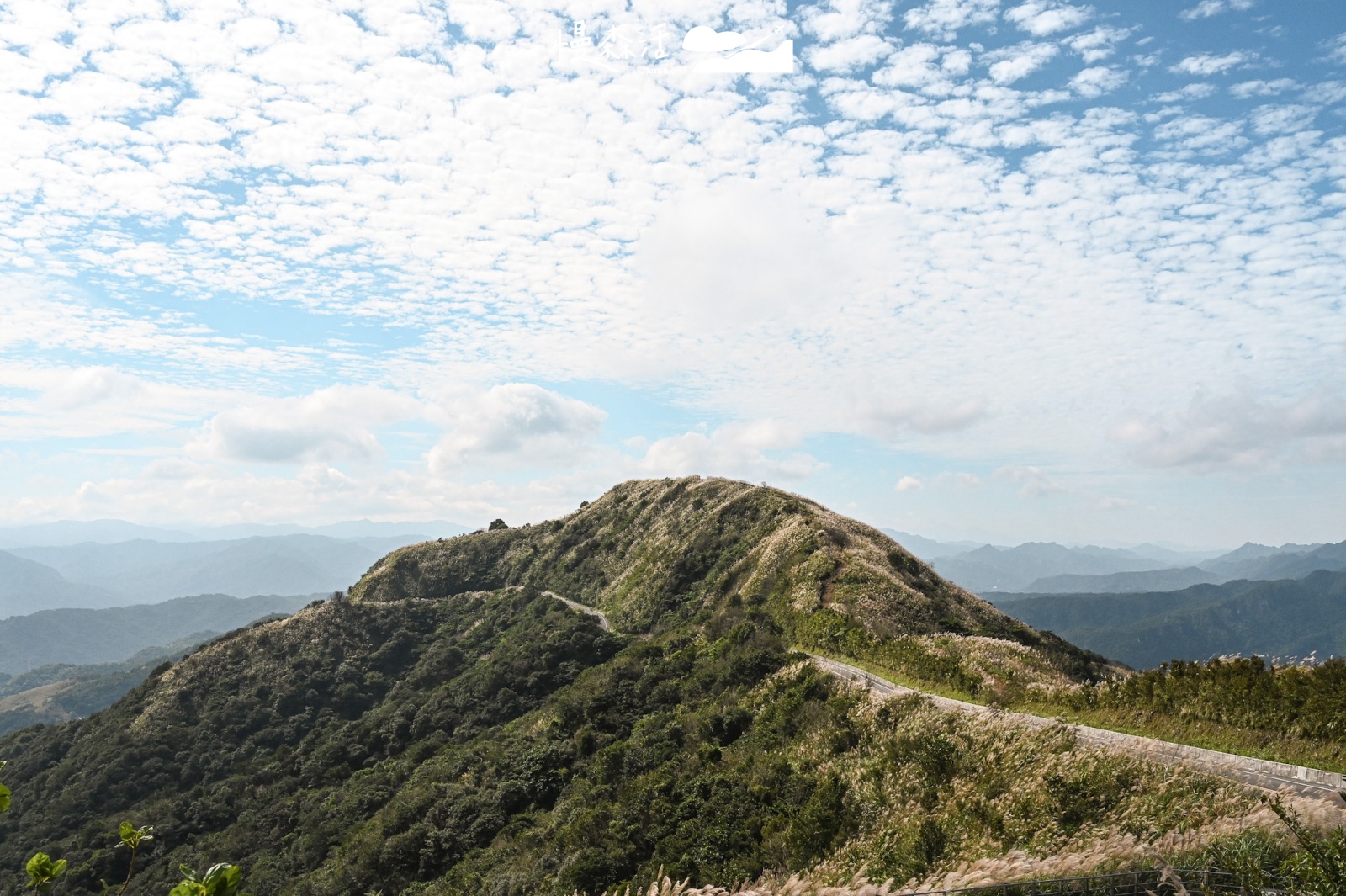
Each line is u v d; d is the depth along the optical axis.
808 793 26.17
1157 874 11.87
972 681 32.91
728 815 27.00
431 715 67.31
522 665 70.31
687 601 75.81
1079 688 28.89
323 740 69.94
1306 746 19.56
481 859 37.38
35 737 82.44
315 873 44.53
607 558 102.06
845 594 51.72
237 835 54.31
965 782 19.95
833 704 33.06
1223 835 13.00
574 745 46.78
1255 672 23.67
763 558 68.44
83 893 49.25
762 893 12.65
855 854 18.88
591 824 32.28
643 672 56.28
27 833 59.50
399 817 45.69
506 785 44.47
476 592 109.75
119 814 60.28
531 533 125.19
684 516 97.12
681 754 37.28
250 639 88.25
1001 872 12.27
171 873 49.34
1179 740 21.92
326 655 88.00
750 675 44.12
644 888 23.77
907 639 40.91
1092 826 15.22
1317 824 12.87
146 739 70.50
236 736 73.00
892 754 24.56
